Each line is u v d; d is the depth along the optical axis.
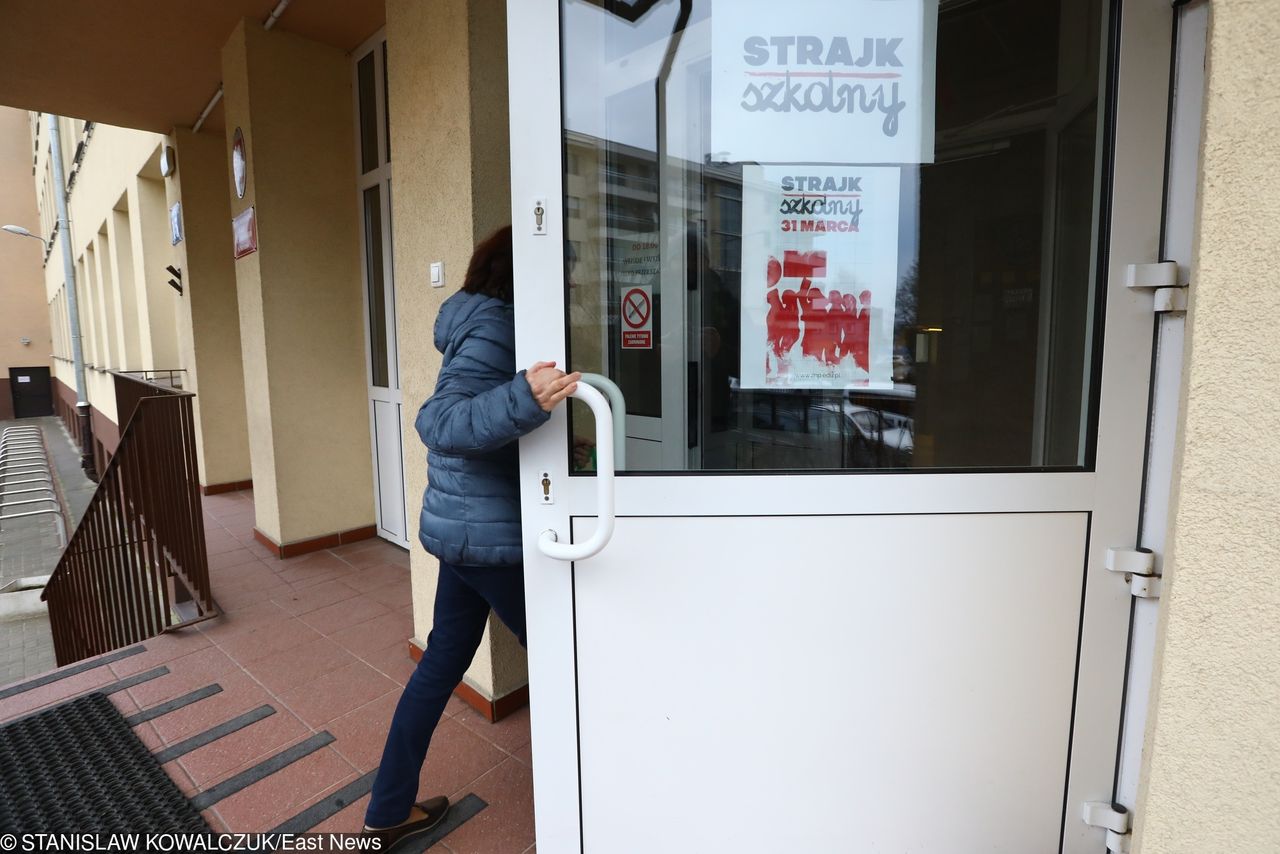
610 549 1.36
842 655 1.37
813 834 1.43
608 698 1.40
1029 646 1.37
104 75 4.31
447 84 2.13
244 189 3.86
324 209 4.01
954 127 1.33
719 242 1.37
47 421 18.83
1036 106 1.32
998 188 1.34
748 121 1.34
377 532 4.40
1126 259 1.27
